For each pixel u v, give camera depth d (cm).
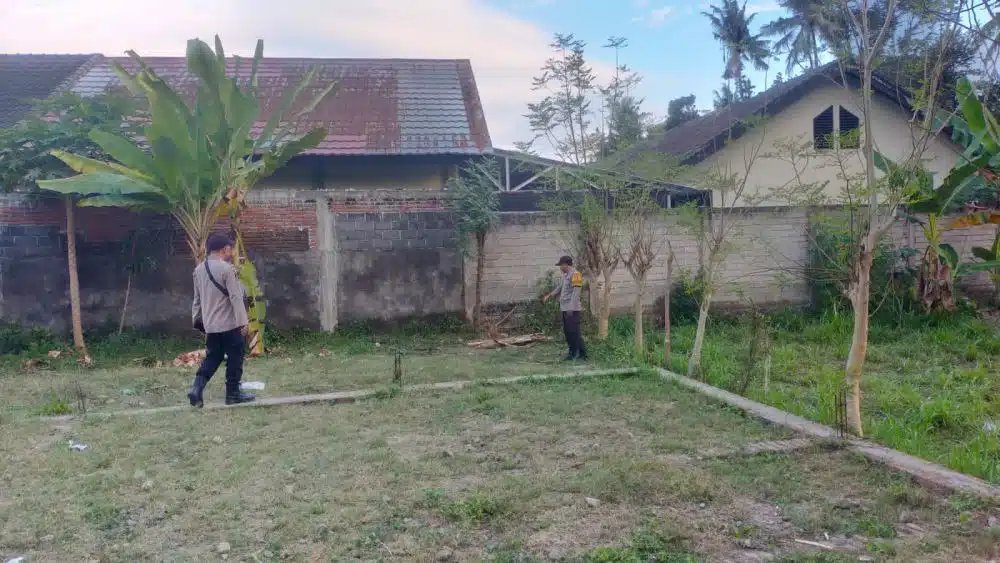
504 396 709
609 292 1127
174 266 1138
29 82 1534
